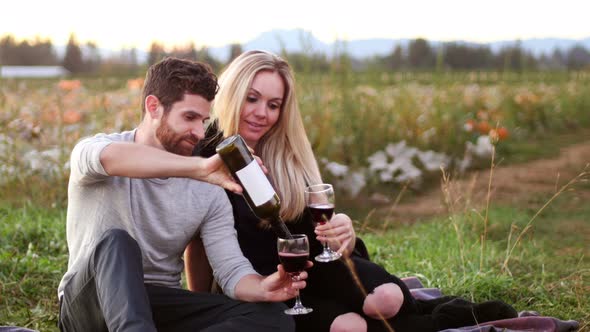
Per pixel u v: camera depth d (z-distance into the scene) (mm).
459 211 6184
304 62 7707
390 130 8602
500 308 3336
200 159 2576
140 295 2469
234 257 2918
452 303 3332
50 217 5672
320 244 3279
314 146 7215
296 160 3369
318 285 3203
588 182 7844
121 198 2754
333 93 7988
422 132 8969
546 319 3293
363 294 3092
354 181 7078
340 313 3086
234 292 2830
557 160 9273
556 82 13367
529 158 9352
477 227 5711
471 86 12117
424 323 3184
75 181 2736
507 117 11375
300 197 3281
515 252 5043
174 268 2936
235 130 3258
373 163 7469
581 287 4160
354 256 3355
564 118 12406
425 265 4648
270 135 3365
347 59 8047
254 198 2604
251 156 2598
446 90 10172
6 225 5191
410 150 7773
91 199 2762
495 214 6176
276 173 3305
